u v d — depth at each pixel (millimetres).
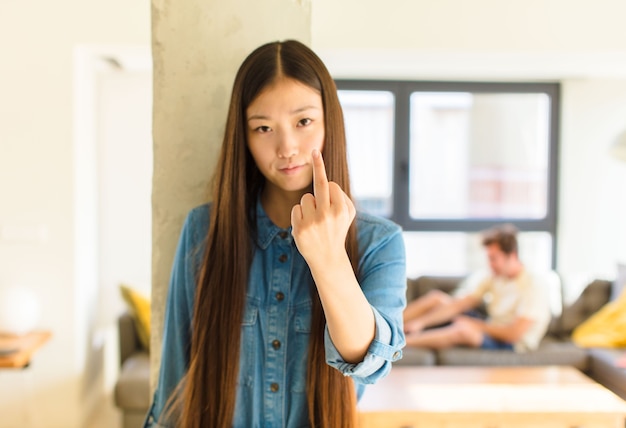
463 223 4539
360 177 4512
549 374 2662
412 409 2188
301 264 989
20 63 3004
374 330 802
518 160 4574
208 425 981
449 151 4547
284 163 917
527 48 3207
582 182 4434
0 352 2707
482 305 3660
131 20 3010
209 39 1215
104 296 3904
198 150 1228
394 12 3170
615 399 2312
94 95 3389
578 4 3184
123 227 3896
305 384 977
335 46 3164
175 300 1043
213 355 973
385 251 948
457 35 3189
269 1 1218
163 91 1221
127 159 3877
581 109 4395
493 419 2170
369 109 4465
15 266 3082
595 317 3543
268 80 898
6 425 3148
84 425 3268
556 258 4570
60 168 3049
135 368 3053
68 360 3139
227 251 969
